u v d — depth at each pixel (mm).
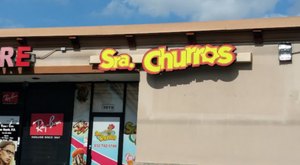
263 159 12945
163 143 13711
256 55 13406
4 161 16078
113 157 15266
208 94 13609
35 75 15234
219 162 13234
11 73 15125
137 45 14383
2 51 15016
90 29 14523
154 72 13781
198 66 13586
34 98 16281
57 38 14828
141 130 13906
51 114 16047
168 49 14008
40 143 15945
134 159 15070
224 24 13477
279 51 13211
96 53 14719
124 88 15562
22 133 16141
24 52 14969
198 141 13477
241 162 13086
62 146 15727
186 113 13688
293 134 12836
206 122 13500
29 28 15000
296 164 12688
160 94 13945
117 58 14125
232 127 13297
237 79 13461
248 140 13133
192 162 13422
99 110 15656
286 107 13000
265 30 13180
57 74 14992
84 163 15453
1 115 16406
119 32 14258
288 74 13125
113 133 15398
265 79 13266
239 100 13359
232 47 13305
